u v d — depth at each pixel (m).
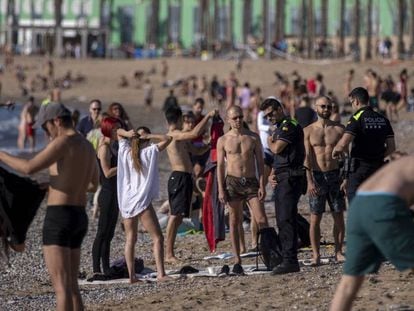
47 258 20.00
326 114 28.92
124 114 32.31
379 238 16.75
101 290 26.84
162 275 27.88
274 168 27.69
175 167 31.09
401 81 92.44
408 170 16.92
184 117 33.28
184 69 161.25
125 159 27.52
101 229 28.77
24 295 27.59
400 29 166.00
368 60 162.88
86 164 20.16
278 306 22.41
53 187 19.97
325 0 189.12
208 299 23.95
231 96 89.56
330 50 183.00
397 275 24.36
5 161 19.88
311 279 25.55
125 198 27.48
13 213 19.83
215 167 30.53
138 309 23.62
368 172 26.89
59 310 19.94
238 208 28.27
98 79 157.75
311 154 28.81
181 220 31.30
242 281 26.31
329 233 36.09
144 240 36.78
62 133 20.12
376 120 26.97
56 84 142.00
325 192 28.73
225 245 34.28
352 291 17.47
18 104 120.75
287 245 27.23
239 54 159.62
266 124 35.75
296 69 152.50
